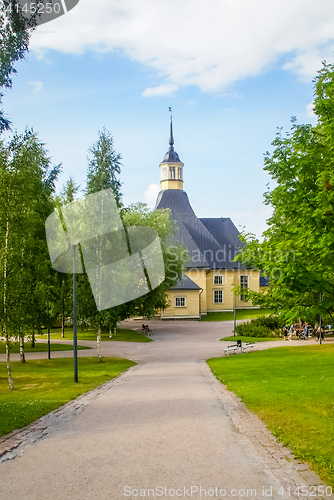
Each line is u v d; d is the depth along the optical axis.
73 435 7.36
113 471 5.54
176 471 5.50
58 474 5.48
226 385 12.88
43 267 17.56
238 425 7.80
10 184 14.56
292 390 10.84
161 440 6.88
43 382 14.96
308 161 12.49
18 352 26.75
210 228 68.81
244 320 51.75
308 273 12.09
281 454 6.11
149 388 12.55
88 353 25.83
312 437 6.74
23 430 7.80
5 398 11.60
